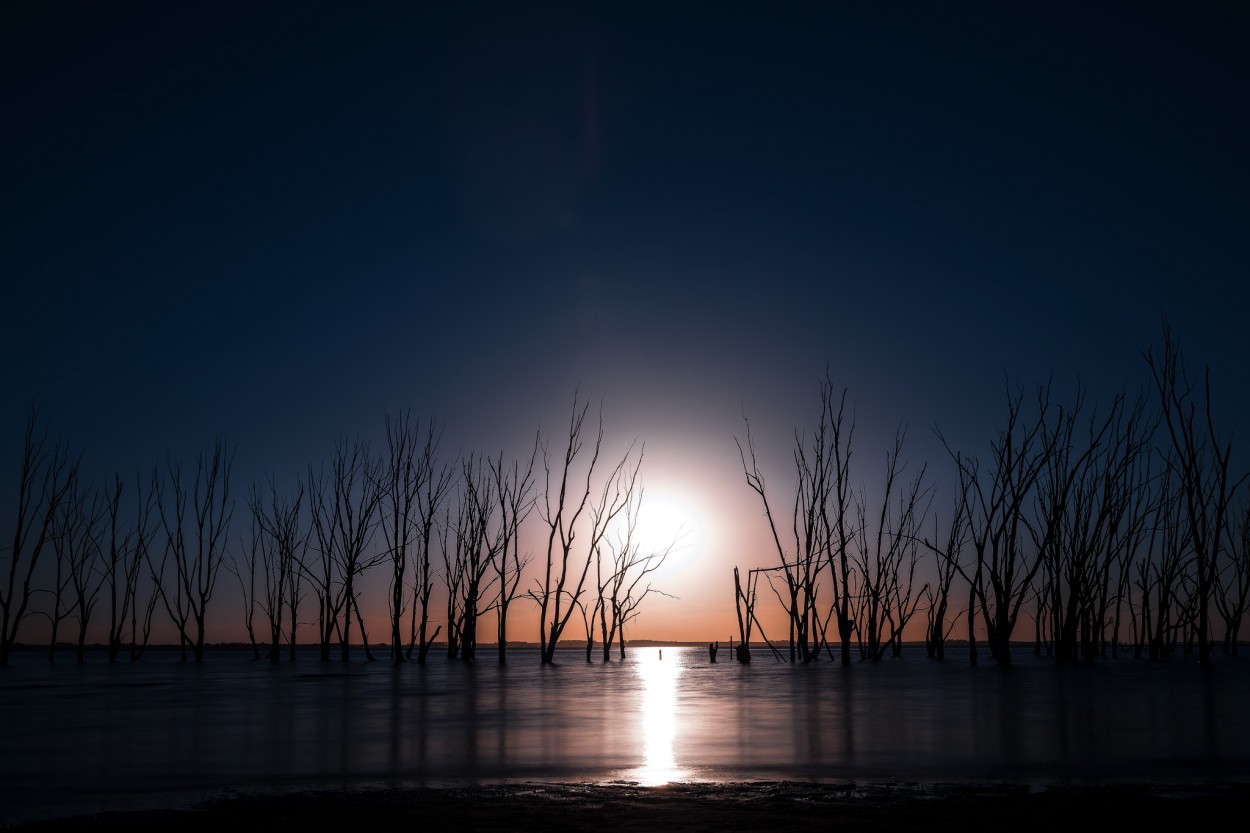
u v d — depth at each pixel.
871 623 54.31
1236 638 55.00
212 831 9.45
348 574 52.72
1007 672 40.66
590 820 9.90
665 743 16.62
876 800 10.94
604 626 57.44
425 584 52.41
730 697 27.34
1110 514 50.47
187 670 47.25
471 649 53.62
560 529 53.41
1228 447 42.75
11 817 10.22
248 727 19.25
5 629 51.03
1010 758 14.45
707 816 10.09
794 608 51.97
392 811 10.38
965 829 9.38
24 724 19.86
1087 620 50.38
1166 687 30.39
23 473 52.06
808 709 23.11
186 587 55.12
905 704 24.39
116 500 56.75
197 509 55.72
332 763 14.23
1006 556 44.94
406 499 52.16
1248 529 54.22
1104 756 14.56
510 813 10.28
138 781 12.59
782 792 11.55
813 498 51.16
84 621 54.56
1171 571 52.09
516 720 20.62
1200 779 12.37
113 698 27.39
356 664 54.72
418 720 20.73
